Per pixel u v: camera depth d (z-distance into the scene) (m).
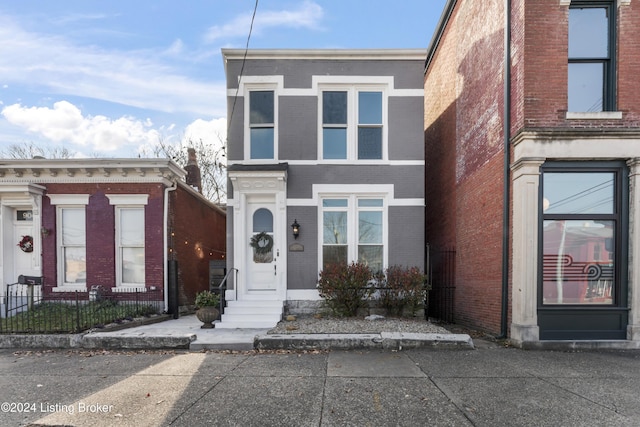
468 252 8.87
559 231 6.63
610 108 6.52
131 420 3.56
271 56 8.85
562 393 4.19
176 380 4.66
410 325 7.16
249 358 5.66
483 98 8.14
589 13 6.69
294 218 8.69
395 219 8.72
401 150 8.82
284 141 8.79
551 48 6.44
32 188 8.79
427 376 4.76
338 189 8.72
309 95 8.84
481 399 4.02
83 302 8.73
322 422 3.50
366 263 8.75
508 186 6.93
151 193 9.12
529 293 6.36
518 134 6.50
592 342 6.22
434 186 11.74
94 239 9.06
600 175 6.61
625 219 6.46
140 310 8.24
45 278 8.95
